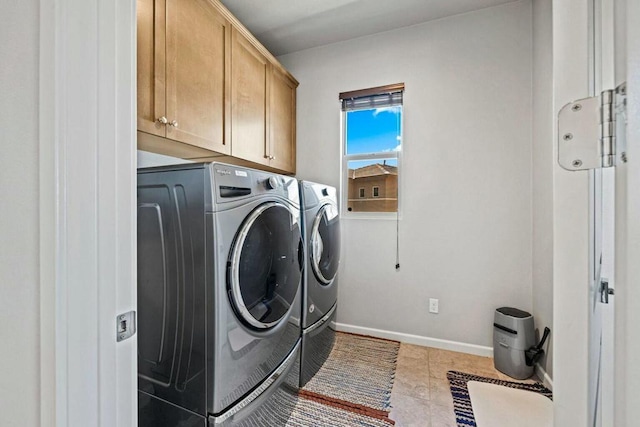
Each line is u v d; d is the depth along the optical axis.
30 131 0.51
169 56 1.44
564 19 0.43
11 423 0.54
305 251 1.79
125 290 0.59
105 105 0.54
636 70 0.30
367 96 2.56
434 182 2.38
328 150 2.71
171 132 1.46
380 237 2.55
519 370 1.91
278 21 2.34
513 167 2.17
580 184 0.42
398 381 1.88
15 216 0.53
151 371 1.20
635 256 0.30
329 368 2.03
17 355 0.53
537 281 2.01
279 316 1.45
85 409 0.52
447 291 2.35
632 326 0.30
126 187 0.58
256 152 2.18
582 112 0.40
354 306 2.63
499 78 2.19
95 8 0.53
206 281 1.08
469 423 1.51
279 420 1.45
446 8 2.21
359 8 2.20
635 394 0.29
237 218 1.18
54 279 0.49
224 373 1.10
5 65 0.53
